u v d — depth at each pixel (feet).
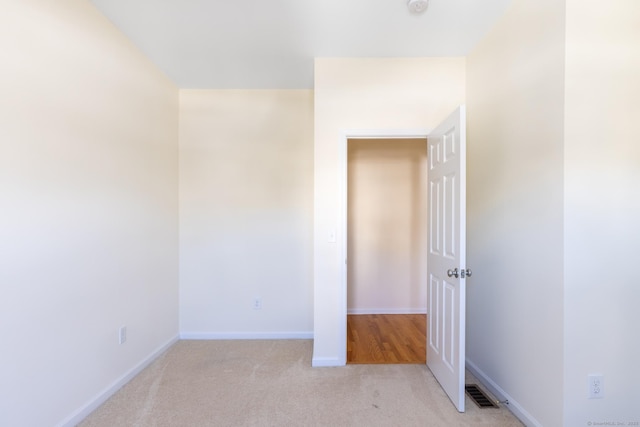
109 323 6.63
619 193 4.74
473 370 7.56
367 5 6.07
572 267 4.75
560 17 4.81
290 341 9.64
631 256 4.75
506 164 6.24
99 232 6.37
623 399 4.79
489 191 6.87
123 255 7.12
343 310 8.04
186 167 9.85
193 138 9.86
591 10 4.70
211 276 9.87
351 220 12.62
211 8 6.16
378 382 7.14
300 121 9.90
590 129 4.72
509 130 6.15
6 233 4.58
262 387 6.93
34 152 4.99
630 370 4.78
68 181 5.62
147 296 8.06
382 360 8.32
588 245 4.75
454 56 8.06
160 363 8.11
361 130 8.11
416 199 12.63
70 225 5.66
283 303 9.92
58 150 5.41
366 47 7.61
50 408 5.23
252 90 9.89
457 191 6.20
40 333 5.08
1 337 4.52
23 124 4.81
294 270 9.92
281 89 9.89
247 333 9.87
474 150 7.56
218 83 9.52
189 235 9.86
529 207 5.55
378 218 12.64
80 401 5.82
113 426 5.62
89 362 6.06
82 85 5.93
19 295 4.75
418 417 5.87
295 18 6.48
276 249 9.92
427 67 8.10
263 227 9.91
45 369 5.15
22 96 4.80
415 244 12.65
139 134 7.75
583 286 4.75
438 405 6.25
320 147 8.11
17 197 4.73
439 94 8.09
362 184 12.61
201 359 8.34
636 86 4.72
